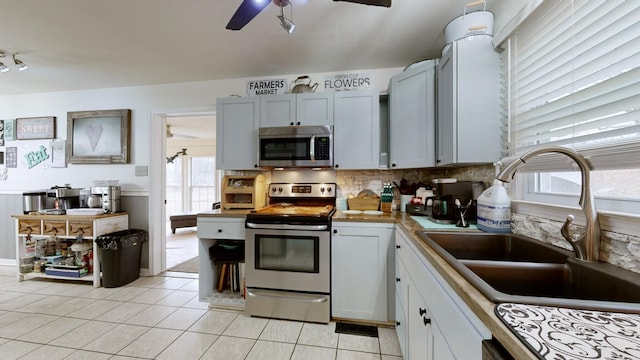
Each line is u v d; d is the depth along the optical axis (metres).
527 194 1.38
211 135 6.18
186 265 3.43
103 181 2.99
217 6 1.68
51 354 1.63
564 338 0.46
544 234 1.17
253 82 2.51
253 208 2.41
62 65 2.51
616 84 0.86
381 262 1.95
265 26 1.89
